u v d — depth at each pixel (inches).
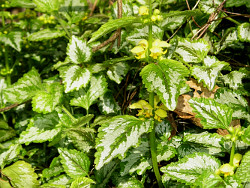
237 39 13.0
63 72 12.4
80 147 12.8
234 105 11.6
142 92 12.9
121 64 13.3
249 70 13.0
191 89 12.5
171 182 10.6
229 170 9.1
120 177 11.8
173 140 11.9
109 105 13.8
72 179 11.6
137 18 9.8
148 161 11.4
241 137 9.1
